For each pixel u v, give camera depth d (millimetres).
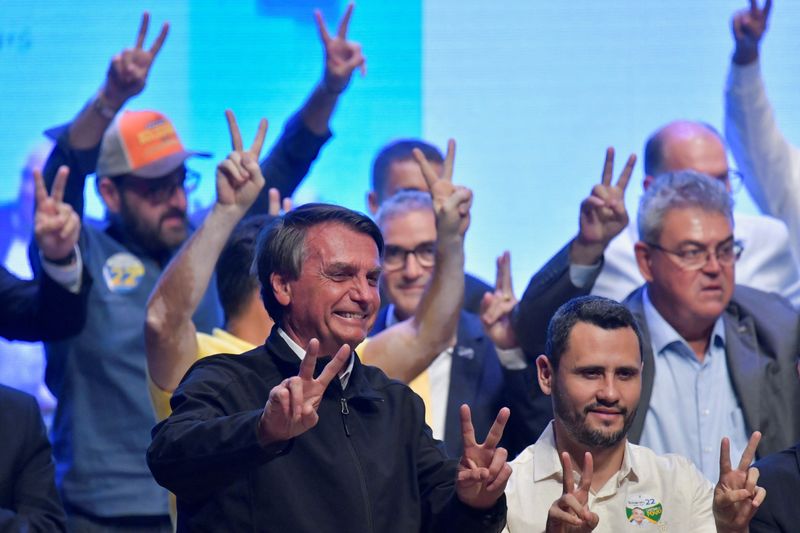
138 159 11805
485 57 15359
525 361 10625
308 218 7793
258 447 6762
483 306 10742
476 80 15359
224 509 7383
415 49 15422
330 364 6785
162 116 12180
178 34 15680
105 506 11039
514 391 10625
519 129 15266
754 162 13625
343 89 12359
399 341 9781
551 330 8562
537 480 8492
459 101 15359
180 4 15727
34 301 10086
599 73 15242
